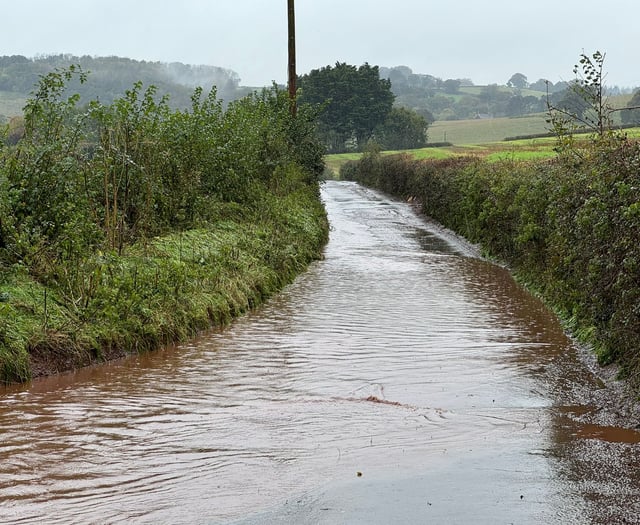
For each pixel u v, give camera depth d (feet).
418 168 150.71
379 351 36.01
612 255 31.83
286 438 23.81
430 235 98.12
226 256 50.55
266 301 49.80
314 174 118.62
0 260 36.76
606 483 19.98
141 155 53.78
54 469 21.01
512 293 53.67
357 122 327.67
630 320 29.17
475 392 29.50
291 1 110.11
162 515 18.11
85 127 49.24
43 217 40.50
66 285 36.35
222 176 67.87
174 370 32.48
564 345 37.55
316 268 65.72
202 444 23.15
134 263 42.04
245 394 28.86
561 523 17.54
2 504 18.69
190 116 63.93
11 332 30.83
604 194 33.42
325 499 18.95
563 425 25.57
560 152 51.55
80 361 32.63
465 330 40.98
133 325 36.01
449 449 22.88
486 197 81.51
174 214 56.34
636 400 27.68
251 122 83.97
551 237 49.39
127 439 23.54
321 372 32.17
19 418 25.52
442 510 18.26
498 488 19.62
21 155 42.57
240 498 19.10
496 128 431.43
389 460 21.86
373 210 138.72
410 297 51.65
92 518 17.93
